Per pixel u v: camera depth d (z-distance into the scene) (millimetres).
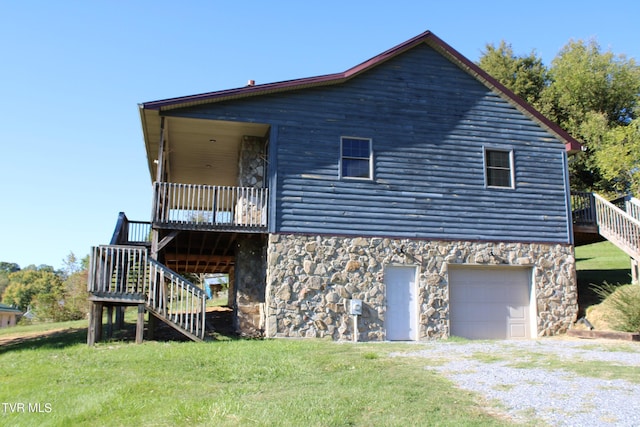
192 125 14211
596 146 31625
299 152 14102
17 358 10312
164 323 16016
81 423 5938
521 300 15266
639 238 15188
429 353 10352
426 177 14820
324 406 6359
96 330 12141
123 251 12156
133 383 7625
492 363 9164
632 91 35969
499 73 37688
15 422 6066
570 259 15586
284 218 13719
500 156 15594
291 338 13141
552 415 6027
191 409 6211
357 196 14258
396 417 5992
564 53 38688
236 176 19281
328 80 14297
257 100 14086
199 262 19359
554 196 15805
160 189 13453
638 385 7379
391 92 15008
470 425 5680
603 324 14547
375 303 13898
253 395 7008
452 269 14938
